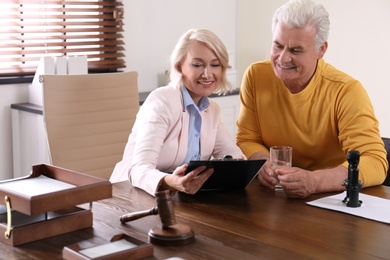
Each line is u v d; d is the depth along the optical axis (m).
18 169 3.78
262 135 2.64
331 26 4.67
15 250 1.60
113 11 4.07
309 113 2.48
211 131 2.46
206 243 1.66
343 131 2.40
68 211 1.82
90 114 2.89
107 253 1.52
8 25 3.74
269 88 2.56
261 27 4.60
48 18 3.88
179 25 4.39
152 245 1.58
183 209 1.97
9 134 3.79
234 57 4.46
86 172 2.90
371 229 1.78
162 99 2.30
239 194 2.15
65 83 2.82
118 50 4.14
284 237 1.71
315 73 2.43
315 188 2.12
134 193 2.13
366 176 2.22
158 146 2.24
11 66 3.82
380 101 4.87
